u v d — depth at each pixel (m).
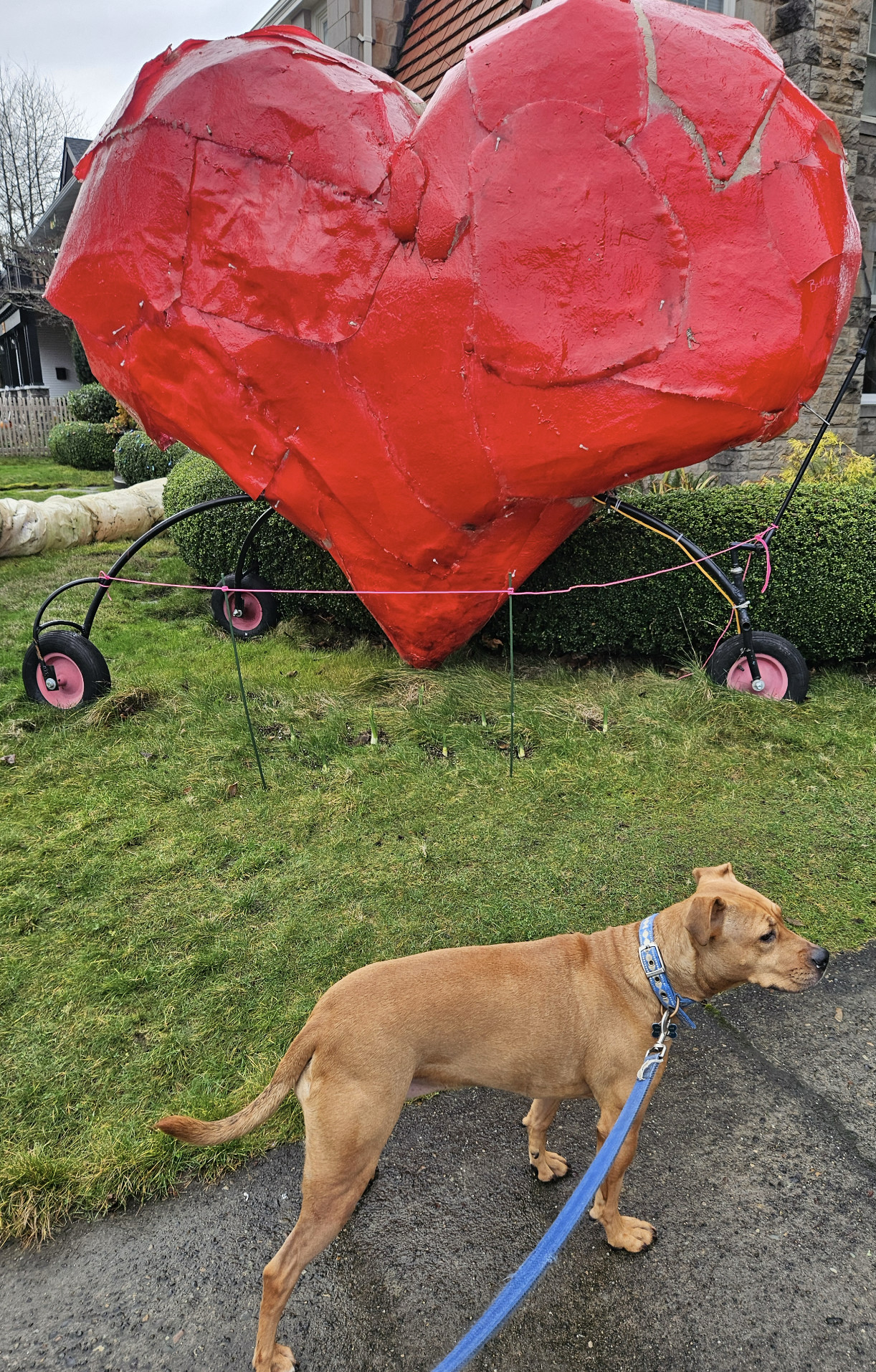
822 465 4.16
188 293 2.26
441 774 2.48
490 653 3.28
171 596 4.46
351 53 4.89
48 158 19.52
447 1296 1.21
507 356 2.10
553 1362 1.13
